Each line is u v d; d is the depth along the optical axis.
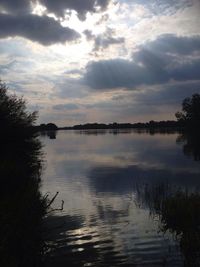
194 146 66.75
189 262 11.74
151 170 34.31
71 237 14.35
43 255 12.60
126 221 16.48
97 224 16.11
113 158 48.62
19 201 13.16
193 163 39.19
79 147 74.81
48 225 15.95
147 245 13.41
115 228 15.50
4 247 10.49
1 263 10.06
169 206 16.44
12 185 15.25
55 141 105.62
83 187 25.72
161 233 14.68
